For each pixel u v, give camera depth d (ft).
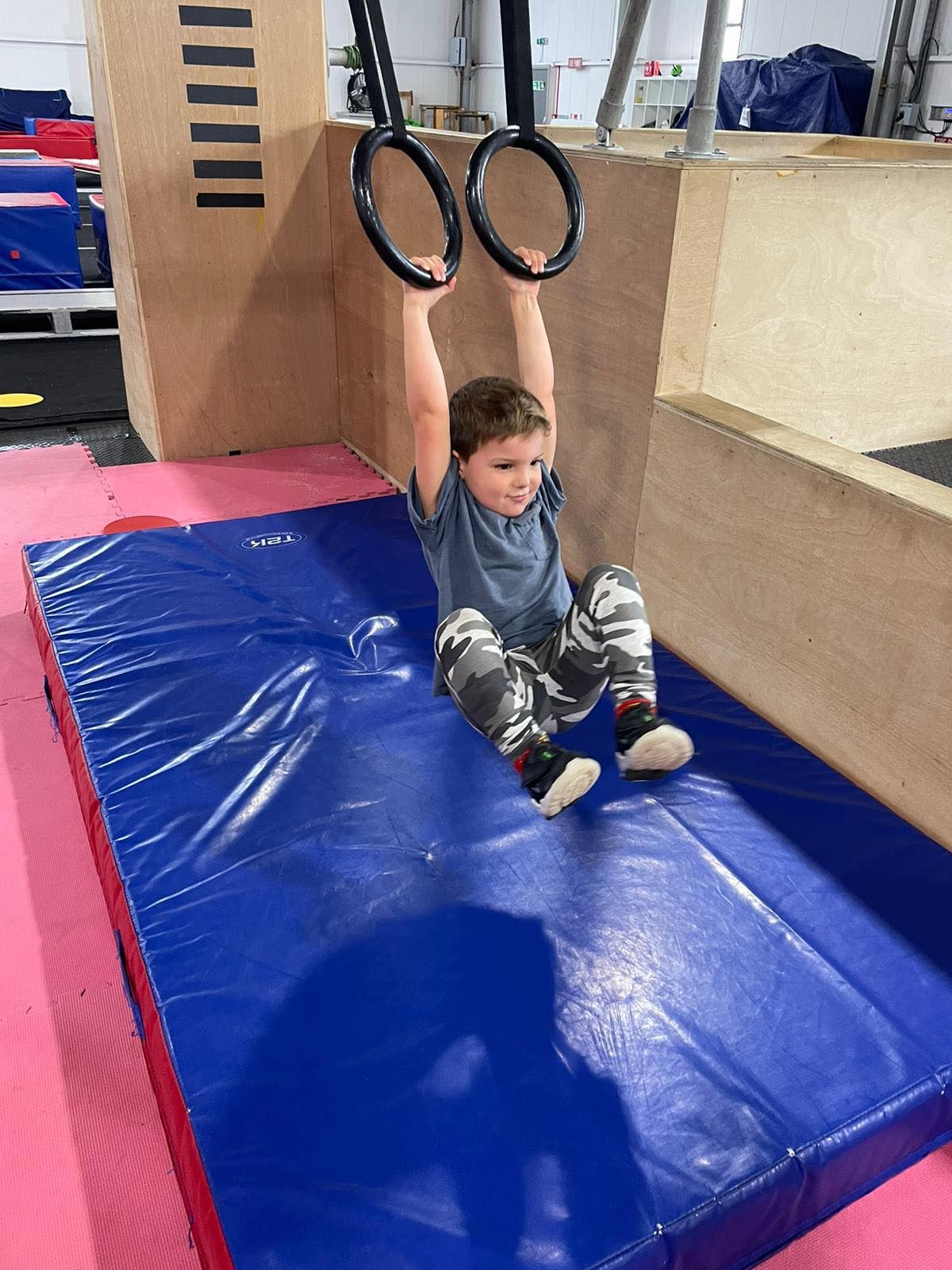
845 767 6.09
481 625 4.51
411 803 5.73
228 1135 3.87
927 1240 4.19
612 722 6.47
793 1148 3.93
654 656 7.22
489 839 5.48
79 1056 4.92
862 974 4.73
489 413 4.31
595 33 32.81
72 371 16.29
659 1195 3.74
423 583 8.31
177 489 11.18
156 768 5.92
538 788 4.27
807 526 5.92
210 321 11.51
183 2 10.02
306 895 5.04
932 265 7.33
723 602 6.74
